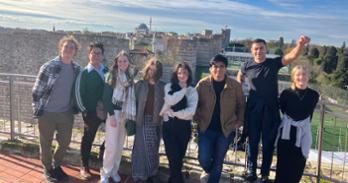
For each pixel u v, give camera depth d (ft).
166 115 15.02
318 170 16.22
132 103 15.35
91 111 15.71
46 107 15.44
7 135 20.44
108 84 15.20
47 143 15.97
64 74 15.52
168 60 59.06
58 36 67.51
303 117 14.19
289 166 14.56
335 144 21.30
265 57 14.76
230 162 17.29
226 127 14.80
